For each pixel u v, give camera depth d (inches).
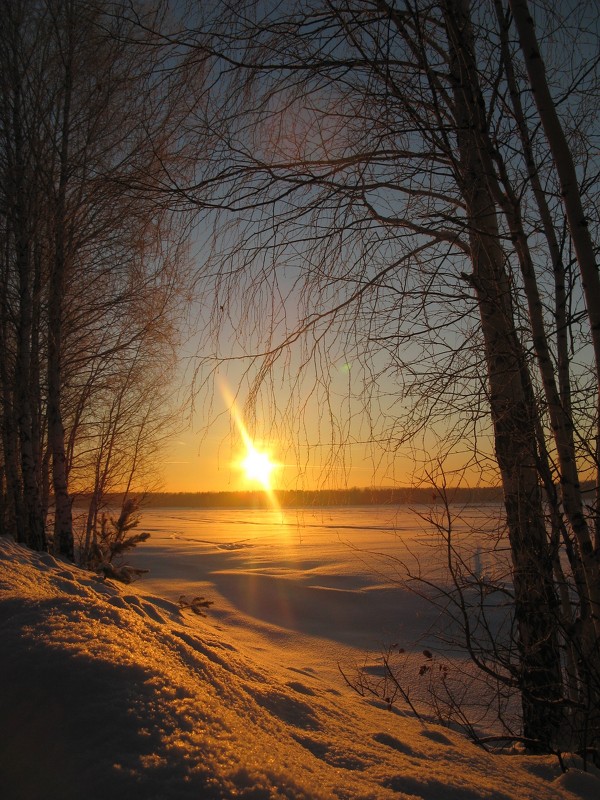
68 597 120.2
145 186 177.5
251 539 1101.1
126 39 172.9
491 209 173.3
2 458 410.6
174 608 253.6
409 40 146.6
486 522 161.9
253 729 92.5
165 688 86.9
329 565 657.0
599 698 143.5
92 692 81.5
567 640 156.2
